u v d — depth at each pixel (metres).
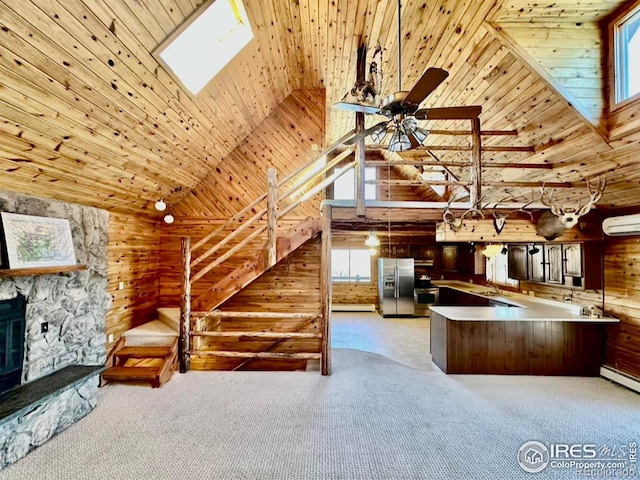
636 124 2.71
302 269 5.54
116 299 4.29
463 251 8.91
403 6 2.93
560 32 2.92
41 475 2.17
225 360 5.41
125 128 2.97
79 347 3.28
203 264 5.40
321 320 4.00
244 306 5.52
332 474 2.19
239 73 3.63
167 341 4.27
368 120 5.68
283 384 3.69
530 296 5.96
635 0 2.65
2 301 2.50
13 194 2.66
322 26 3.43
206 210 5.41
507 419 2.97
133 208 4.54
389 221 4.09
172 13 2.35
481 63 3.31
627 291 3.90
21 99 2.10
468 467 2.28
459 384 3.79
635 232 3.57
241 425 2.80
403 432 2.72
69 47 2.00
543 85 3.04
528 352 4.18
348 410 3.09
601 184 3.41
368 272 9.76
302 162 5.43
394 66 3.92
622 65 2.84
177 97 3.11
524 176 4.17
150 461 2.32
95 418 2.92
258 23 3.17
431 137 4.91
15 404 2.30
